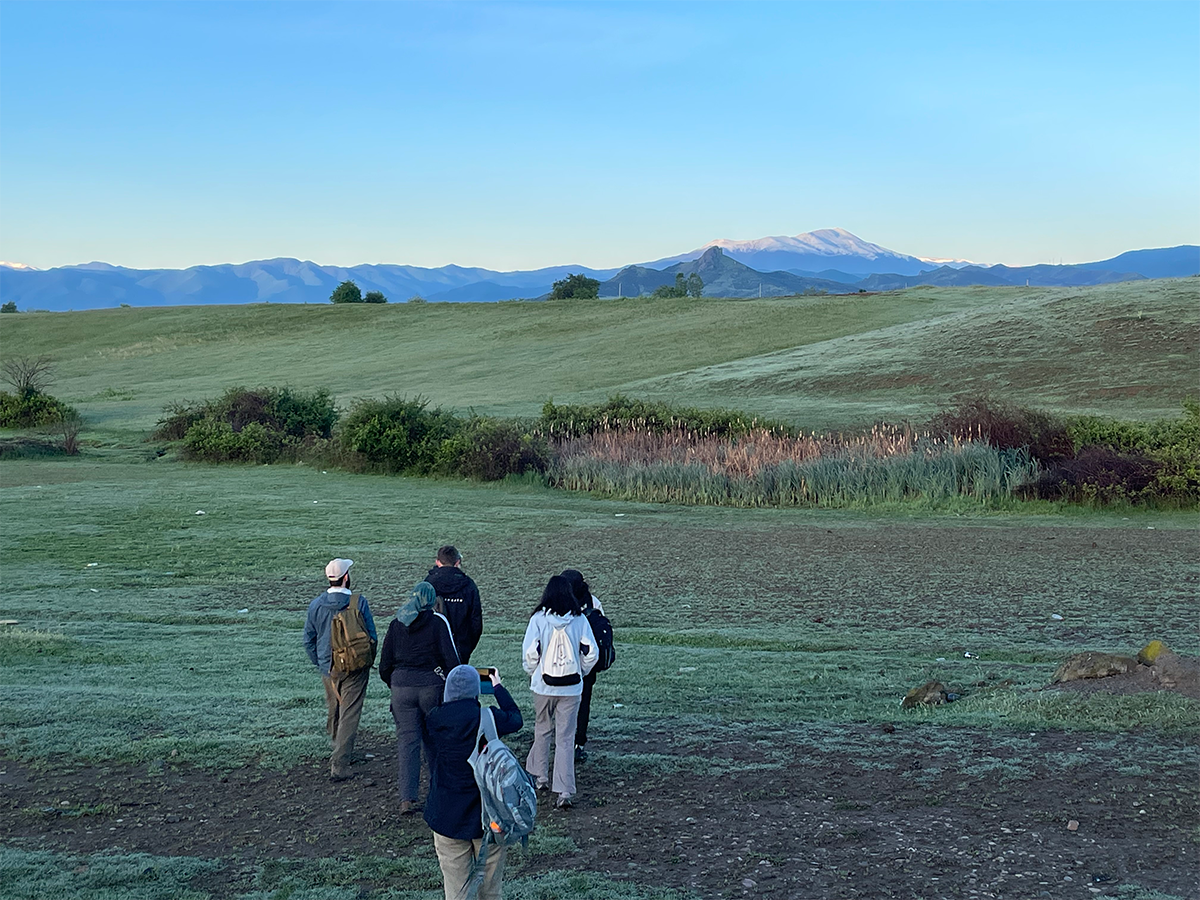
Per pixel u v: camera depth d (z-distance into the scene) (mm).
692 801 6133
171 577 15680
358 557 17734
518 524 22047
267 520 22234
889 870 5012
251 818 5957
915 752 6922
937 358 51219
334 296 132750
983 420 28766
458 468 32156
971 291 89312
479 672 4754
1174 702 7430
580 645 6250
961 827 5547
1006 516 23500
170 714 8023
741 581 15398
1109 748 6746
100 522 21703
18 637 10859
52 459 39438
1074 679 8438
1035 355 48656
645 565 16922
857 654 10602
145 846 5504
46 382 70875
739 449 28609
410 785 6023
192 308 104688
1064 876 4883
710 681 9320
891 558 17406
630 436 32062
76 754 7020
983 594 14078
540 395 53531
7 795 6258
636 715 8172
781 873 5020
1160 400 38688
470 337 80125
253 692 8859
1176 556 17078
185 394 62250
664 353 66500
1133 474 24562
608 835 5621
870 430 33219
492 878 4398
